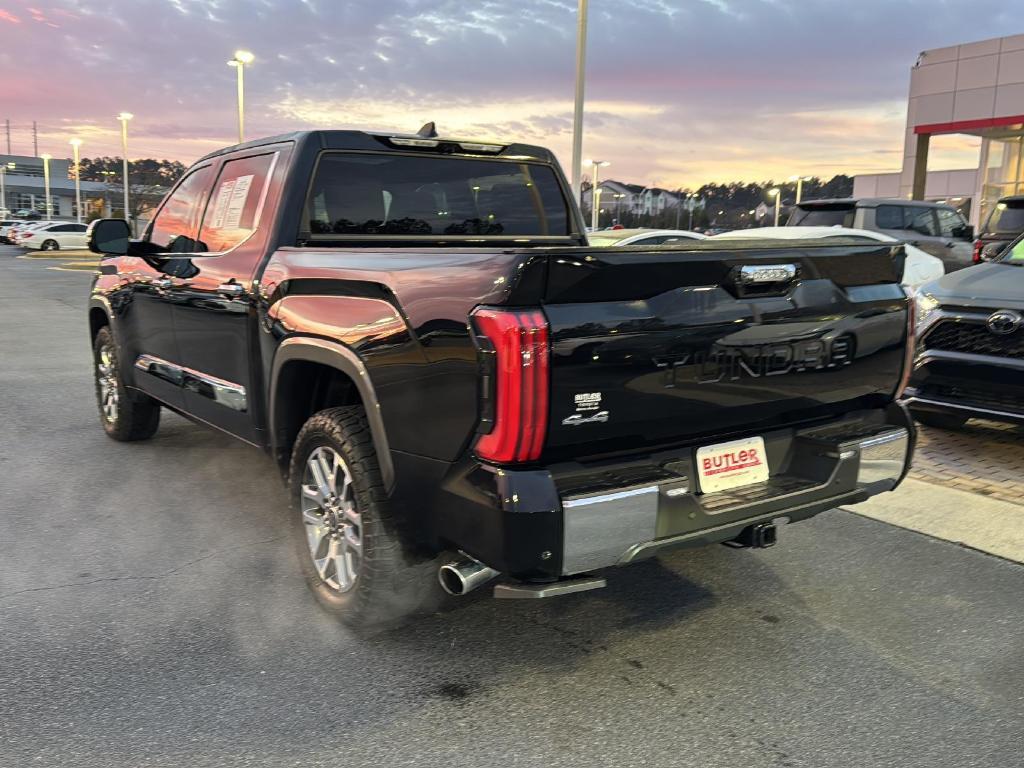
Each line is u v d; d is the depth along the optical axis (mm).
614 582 3773
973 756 2539
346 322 3057
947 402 5684
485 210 4488
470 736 2615
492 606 3512
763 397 2945
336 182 3953
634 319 2547
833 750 2561
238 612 3418
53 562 3906
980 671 3027
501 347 2377
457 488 2596
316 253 3342
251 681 2906
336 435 3127
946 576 3840
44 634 3207
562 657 3107
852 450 3121
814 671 3021
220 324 4098
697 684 2930
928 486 5086
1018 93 23734
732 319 2781
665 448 2807
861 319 3193
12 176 110938
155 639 3184
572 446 2547
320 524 3432
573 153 16453
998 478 5285
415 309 2689
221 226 4328
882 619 3426
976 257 12633
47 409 7188
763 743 2594
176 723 2654
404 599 3096
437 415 2637
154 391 5133
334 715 2717
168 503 4758
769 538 2967
